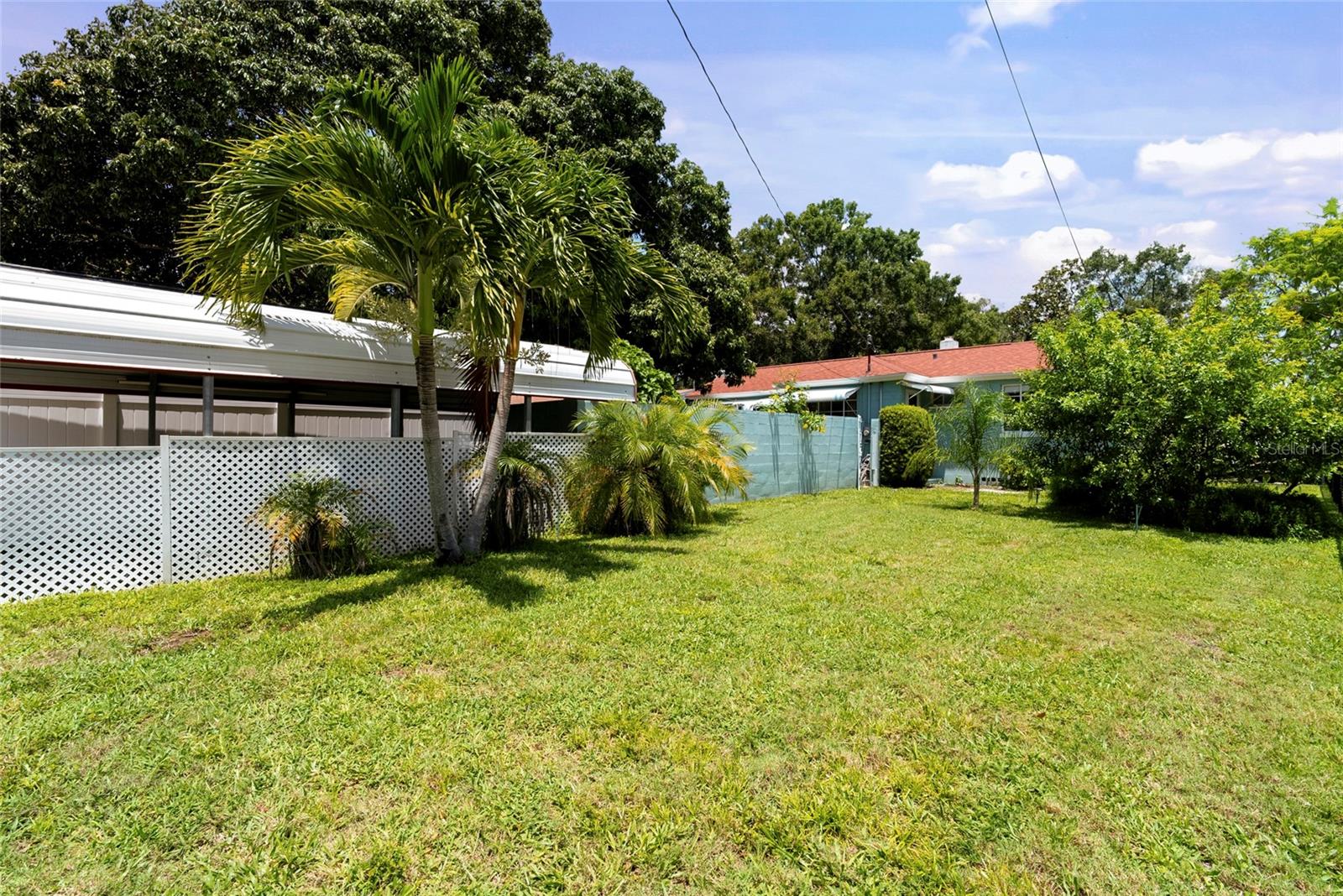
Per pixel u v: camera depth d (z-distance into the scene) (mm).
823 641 4258
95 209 11617
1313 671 3840
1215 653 4172
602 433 8945
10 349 5656
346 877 2027
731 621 4688
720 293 16672
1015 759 2760
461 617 4688
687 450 9016
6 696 3297
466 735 2918
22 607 4926
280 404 13062
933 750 2838
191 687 3432
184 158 10969
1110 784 2580
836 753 2799
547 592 5430
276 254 5402
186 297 6832
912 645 4211
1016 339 40000
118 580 5598
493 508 7480
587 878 2035
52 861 2086
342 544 6070
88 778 2549
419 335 6301
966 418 12453
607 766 2672
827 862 2113
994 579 6207
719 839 2227
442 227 5496
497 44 14711
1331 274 14375
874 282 34875
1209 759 2791
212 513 6086
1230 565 7105
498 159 5422
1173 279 36281
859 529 9516
